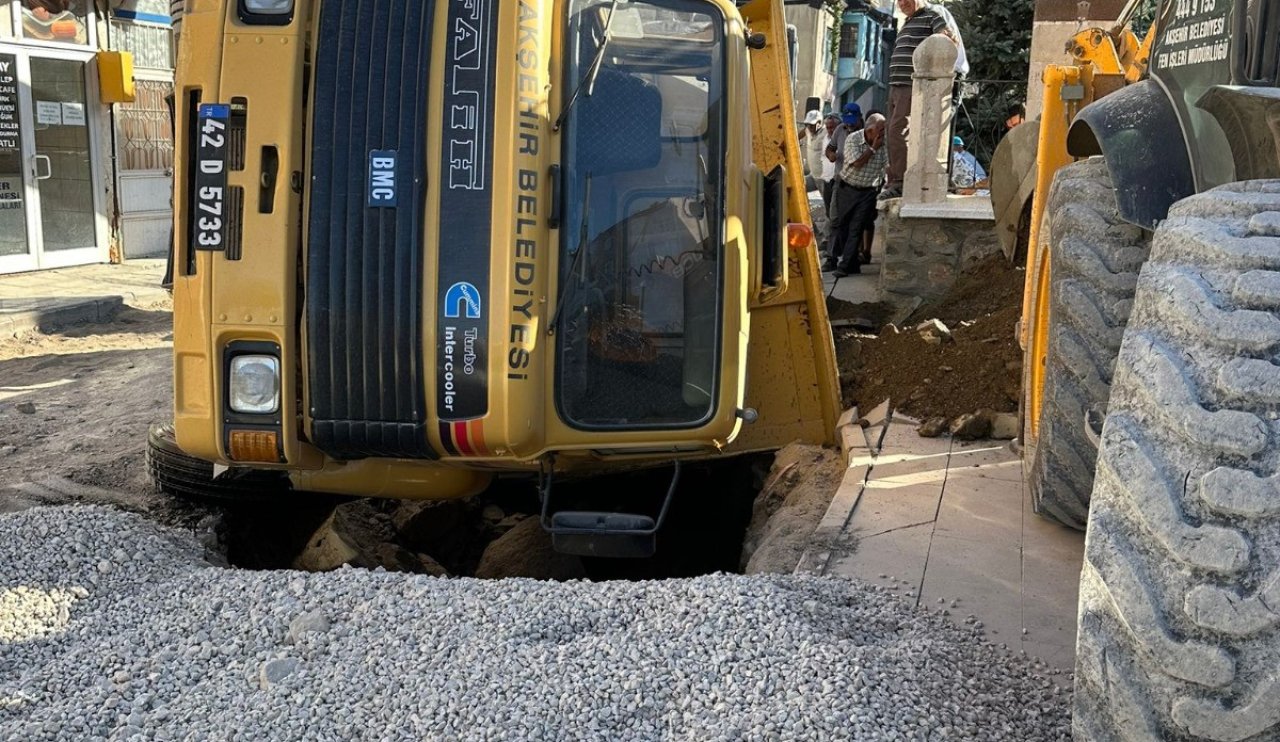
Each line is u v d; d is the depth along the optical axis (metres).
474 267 4.29
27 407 8.23
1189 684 2.25
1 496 6.19
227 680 3.54
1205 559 2.19
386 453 4.52
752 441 6.32
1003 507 5.07
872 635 3.74
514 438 4.37
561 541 4.71
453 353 4.32
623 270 4.59
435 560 5.96
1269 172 2.75
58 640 3.94
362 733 3.21
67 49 13.66
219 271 4.37
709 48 4.64
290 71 4.32
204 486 5.69
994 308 8.65
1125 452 2.32
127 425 7.81
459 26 4.31
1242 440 2.19
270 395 4.42
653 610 3.75
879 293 10.12
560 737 3.12
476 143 4.28
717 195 4.62
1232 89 2.71
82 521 4.79
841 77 29.94
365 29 4.34
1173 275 2.41
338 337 4.37
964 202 9.88
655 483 6.03
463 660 3.50
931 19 11.63
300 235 4.39
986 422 6.07
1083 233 4.25
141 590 4.34
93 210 14.38
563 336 4.49
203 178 4.36
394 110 4.30
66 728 3.30
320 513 5.96
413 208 4.29
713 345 4.67
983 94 14.67
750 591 3.77
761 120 6.21
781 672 3.32
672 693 3.29
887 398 6.75
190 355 4.48
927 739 3.04
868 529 4.82
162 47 15.23
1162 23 3.71
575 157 4.52
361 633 3.72
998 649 3.72
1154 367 2.33
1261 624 2.15
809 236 5.69
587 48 4.53
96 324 11.57
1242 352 2.25
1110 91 5.59
